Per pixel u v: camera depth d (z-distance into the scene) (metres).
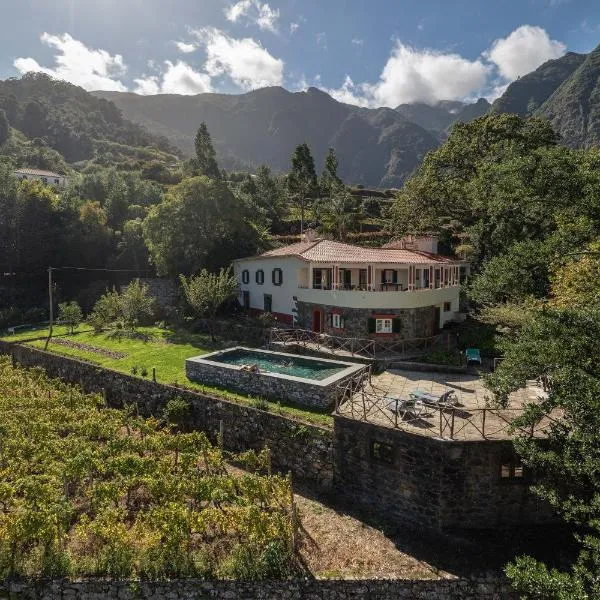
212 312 34.78
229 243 44.09
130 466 16.61
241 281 41.16
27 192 53.53
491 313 27.14
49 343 35.94
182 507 14.49
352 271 34.97
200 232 44.19
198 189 44.19
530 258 16.55
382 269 34.28
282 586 12.92
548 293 21.80
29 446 18.03
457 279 36.84
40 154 113.00
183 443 18.41
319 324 31.97
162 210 44.53
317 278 34.50
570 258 18.28
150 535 13.74
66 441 18.58
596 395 10.70
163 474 16.36
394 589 12.80
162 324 40.22
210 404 21.61
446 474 14.67
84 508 16.23
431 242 38.88
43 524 13.62
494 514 14.83
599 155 15.09
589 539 9.84
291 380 20.94
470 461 14.69
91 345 34.56
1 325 44.25
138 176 87.19
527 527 14.77
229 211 44.81
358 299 28.72
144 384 25.00
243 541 14.37
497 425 15.98
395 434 15.65
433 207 43.66
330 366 24.77
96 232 54.97
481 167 38.25
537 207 18.03
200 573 13.19
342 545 14.38
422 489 15.12
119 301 40.59
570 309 13.48
